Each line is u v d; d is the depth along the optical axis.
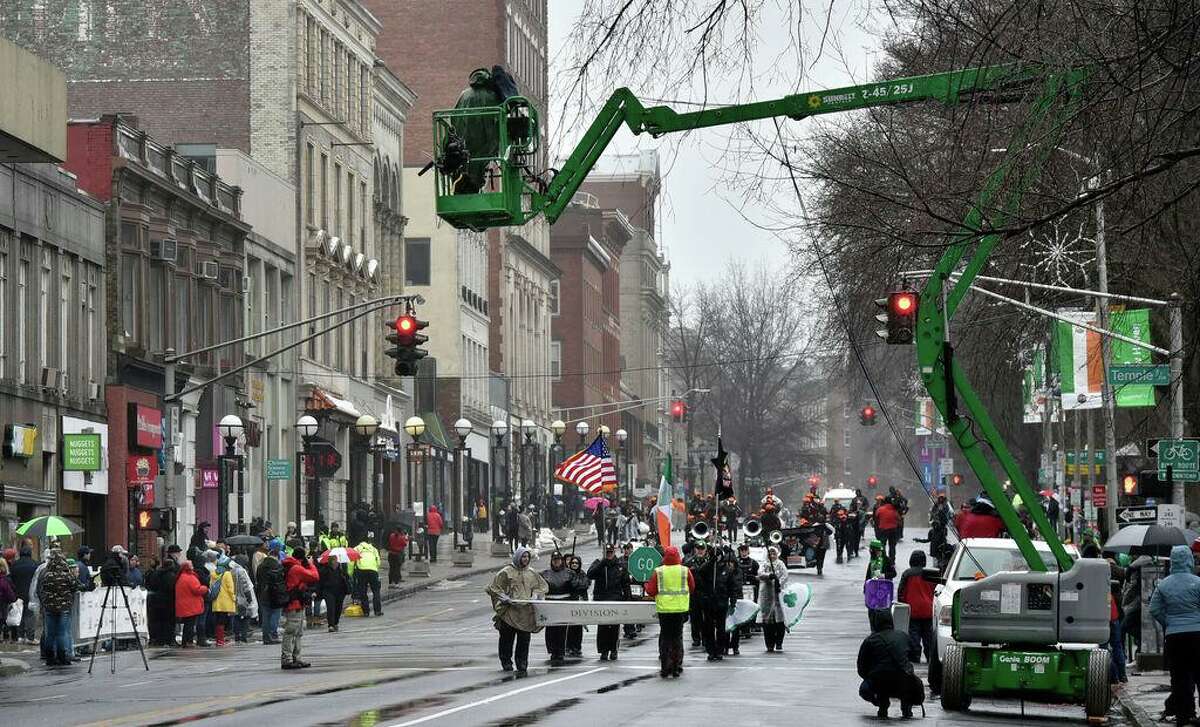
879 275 87.12
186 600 96.94
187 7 174.88
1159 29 39.88
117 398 132.75
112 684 73.69
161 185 140.25
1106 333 86.88
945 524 136.50
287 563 99.88
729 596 83.69
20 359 118.44
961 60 42.00
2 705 64.12
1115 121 41.38
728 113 47.41
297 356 175.88
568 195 46.34
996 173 42.47
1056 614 59.25
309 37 180.88
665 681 71.00
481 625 111.88
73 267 127.38
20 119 97.88
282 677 74.56
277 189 171.12
